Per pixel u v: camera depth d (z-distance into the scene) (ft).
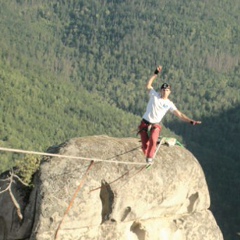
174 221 67.05
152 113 57.67
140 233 63.82
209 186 511.40
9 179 59.52
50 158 59.88
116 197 60.64
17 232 59.16
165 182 64.18
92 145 61.57
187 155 67.56
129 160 61.98
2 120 623.77
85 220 59.26
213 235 69.31
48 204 57.47
